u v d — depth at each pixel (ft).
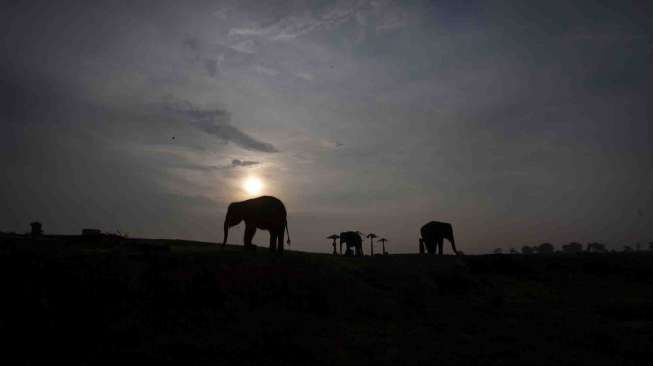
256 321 33.76
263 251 57.21
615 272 88.48
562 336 33.94
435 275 64.03
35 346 24.73
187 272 39.75
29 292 30.01
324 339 30.53
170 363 23.49
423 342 31.27
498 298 52.47
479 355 28.04
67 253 37.55
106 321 29.81
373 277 58.13
